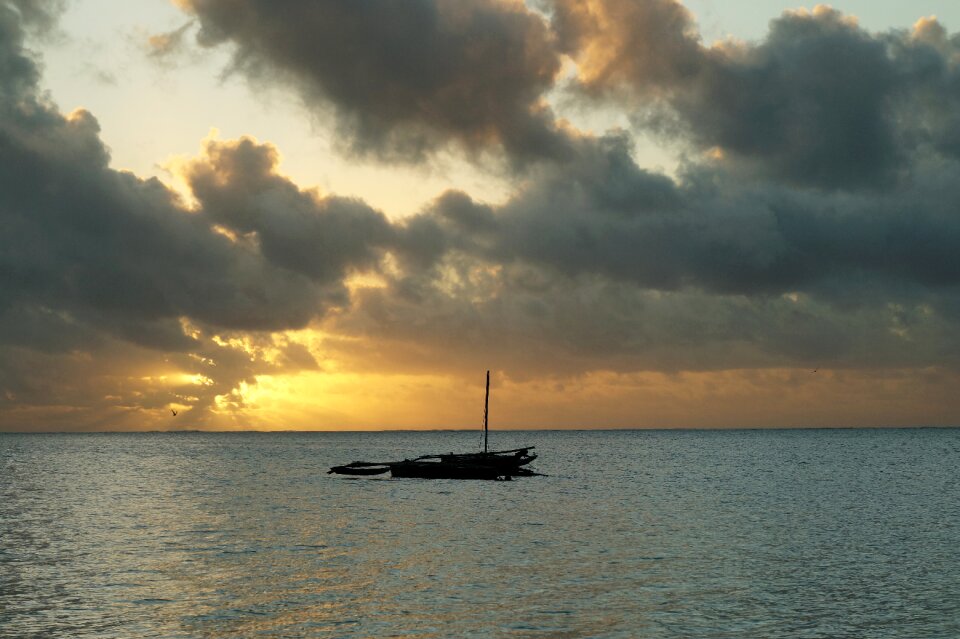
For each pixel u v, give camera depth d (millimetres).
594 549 39938
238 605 28453
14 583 32031
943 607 28188
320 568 35062
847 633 25156
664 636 24828
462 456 86938
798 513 55969
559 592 30359
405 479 89500
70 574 33844
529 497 68000
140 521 52062
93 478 97062
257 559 37375
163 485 84500
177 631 25312
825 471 105500
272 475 101062
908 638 24672
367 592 30406
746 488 78188
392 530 47094
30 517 54844
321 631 25312
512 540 43000
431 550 39750
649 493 72125
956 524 49969
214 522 51250
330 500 65812
